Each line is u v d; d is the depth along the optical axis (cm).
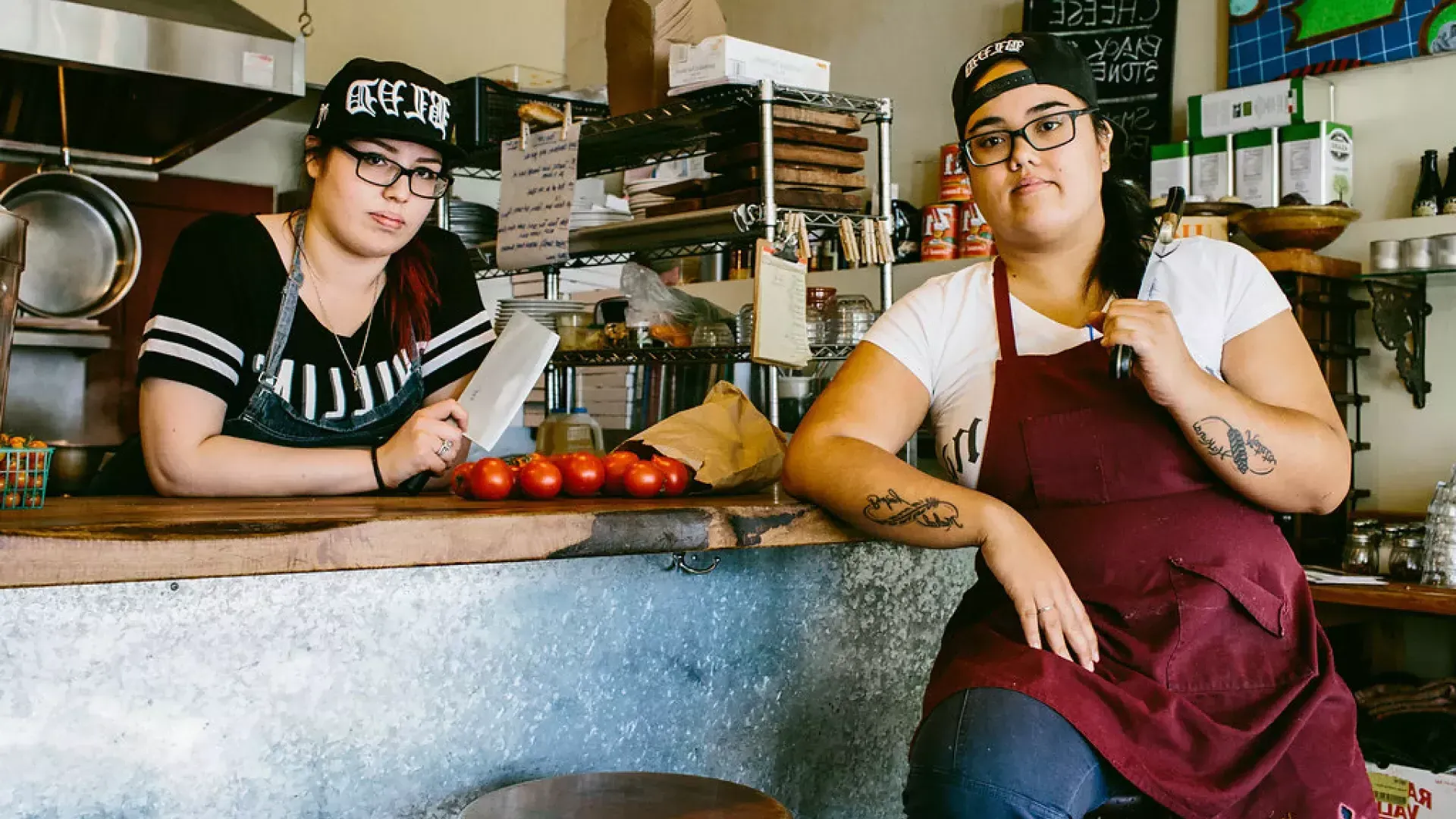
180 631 126
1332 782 130
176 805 127
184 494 171
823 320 287
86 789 122
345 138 181
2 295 134
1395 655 305
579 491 163
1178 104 363
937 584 195
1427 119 307
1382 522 297
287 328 189
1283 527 287
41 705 119
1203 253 148
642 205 372
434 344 207
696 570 163
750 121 258
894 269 365
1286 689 130
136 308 416
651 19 279
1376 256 285
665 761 162
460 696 144
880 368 154
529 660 149
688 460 168
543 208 289
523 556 129
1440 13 305
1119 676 130
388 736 140
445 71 500
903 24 431
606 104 338
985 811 121
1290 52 334
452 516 125
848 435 150
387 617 139
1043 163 146
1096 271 150
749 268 402
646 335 285
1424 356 301
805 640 177
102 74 331
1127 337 128
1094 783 125
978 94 149
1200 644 131
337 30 470
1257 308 144
